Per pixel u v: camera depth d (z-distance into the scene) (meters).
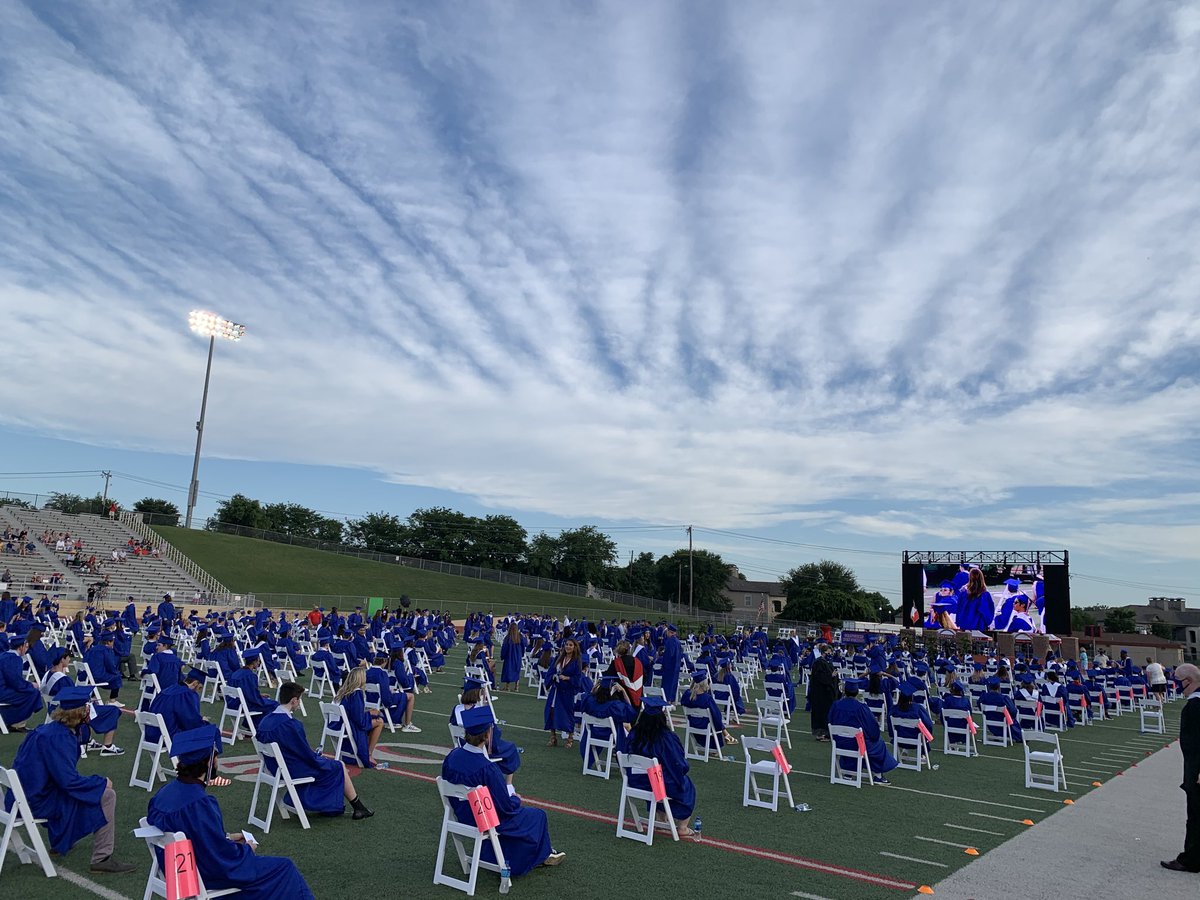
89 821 6.33
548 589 81.81
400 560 80.31
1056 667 25.23
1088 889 6.83
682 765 7.99
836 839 8.17
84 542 51.91
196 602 44.78
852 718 11.47
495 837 6.22
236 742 12.09
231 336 67.19
